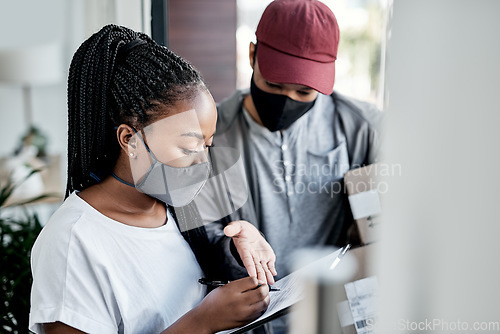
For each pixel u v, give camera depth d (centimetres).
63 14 301
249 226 89
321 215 107
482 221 31
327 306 47
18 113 317
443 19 29
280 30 100
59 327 71
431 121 30
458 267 32
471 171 30
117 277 74
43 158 305
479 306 32
